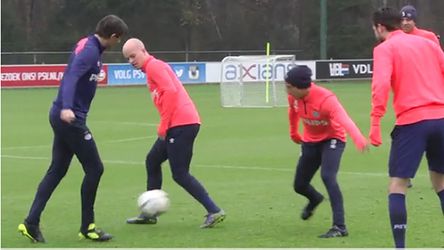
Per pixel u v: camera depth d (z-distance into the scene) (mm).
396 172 10742
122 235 12562
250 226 13172
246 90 42812
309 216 13453
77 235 12586
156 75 12797
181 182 13078
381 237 12164
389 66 10562
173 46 79938
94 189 12125
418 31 15555
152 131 29656
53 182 12172
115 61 65438
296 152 23250
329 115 12039
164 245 11789
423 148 10719
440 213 14016
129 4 78375
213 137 27172
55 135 12078
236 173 19406
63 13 78938
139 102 44156
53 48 75562
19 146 25328
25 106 40781
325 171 12359
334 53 77625
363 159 21781
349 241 11914
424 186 17109
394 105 10898
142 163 21438
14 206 15242
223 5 82500
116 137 27781
